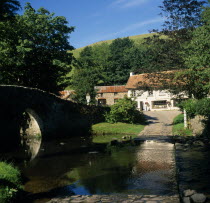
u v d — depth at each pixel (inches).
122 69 2918.3
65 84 1487.5
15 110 877.2
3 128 955.3
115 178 397.7
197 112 732.0
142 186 350.0
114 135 1007.0
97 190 343.3
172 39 995.3
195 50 699.4
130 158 545.6
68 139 979.9
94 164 508.1
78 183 381.4
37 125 1023.6
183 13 976.9
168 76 979.3
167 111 1769.2
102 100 2369.6
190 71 729.6
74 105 1125.1
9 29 652.7
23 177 426.9
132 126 1144.2
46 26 1282.0
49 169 485.4
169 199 288.7
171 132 950.4
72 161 553.0
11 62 1164.5
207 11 668.7
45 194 335.3
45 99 995.3
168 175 399.5
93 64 3016.7
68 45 1396.4
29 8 1286.9
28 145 850.1
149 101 1979.6
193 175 323.9
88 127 1151.0
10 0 489.7
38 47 1285.7
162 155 559.2
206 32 648.4
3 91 834.8
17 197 316.2
